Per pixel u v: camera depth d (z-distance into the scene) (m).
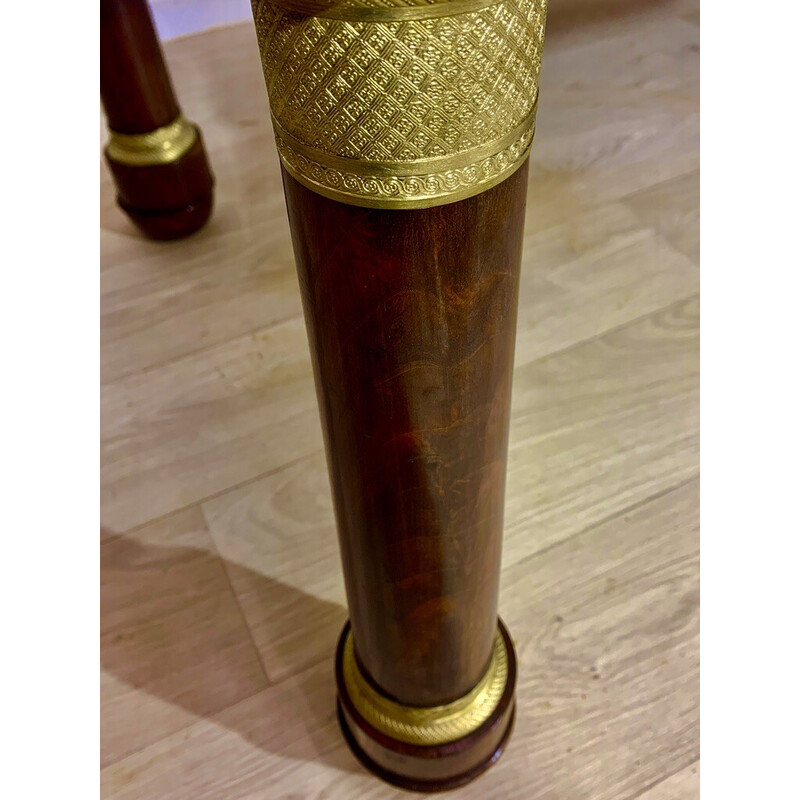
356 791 0.76
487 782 0.76
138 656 0.86
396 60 0.31
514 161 0.37
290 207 0.41
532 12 0.33
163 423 1.08
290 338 1.17
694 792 0.74
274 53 0.34
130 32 1.12
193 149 1.26
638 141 1.44
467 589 0.59
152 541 0.95
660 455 1.00
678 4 1.79
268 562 0.93
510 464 0.99
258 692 0.83
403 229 0.36
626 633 0.85
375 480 0.50
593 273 1.22
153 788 0.77
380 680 0.69
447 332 0.41
